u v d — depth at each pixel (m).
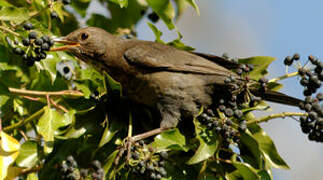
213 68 12.45
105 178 9.69
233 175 10.30
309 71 10.37
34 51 10.20
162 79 12.19
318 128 9.76
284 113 10.20
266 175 10.14
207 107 12.48
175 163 10.33
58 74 11.95
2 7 10.90
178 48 13.27
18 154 9.51
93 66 13.09
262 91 10.72
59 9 11.67
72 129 10.22
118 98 10.88
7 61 10.52
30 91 10.68
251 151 10.52
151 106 12.41
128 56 12.47
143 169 9.55
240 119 10.80
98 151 10.24
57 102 11.29
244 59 12.14
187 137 11.01
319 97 10.05
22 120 10.46
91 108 10.40
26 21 10.65
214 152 10.01
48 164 9.82
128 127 10.84
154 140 10.23
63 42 12.65
